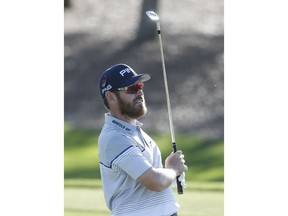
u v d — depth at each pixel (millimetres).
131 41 49844
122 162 12891
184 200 25688
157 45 48688
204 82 44906
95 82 46281
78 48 49500
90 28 52125
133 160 12852
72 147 38625
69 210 23812
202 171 34750
